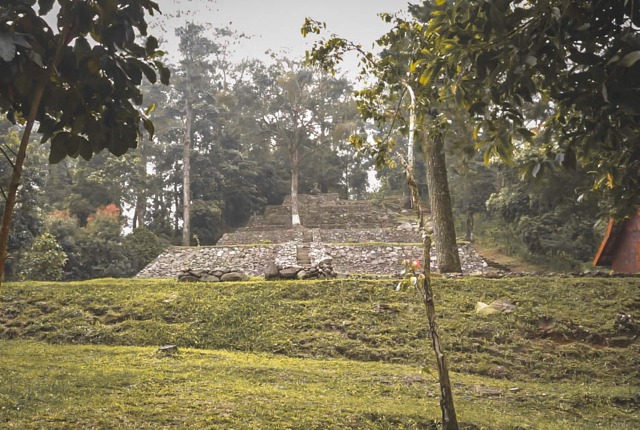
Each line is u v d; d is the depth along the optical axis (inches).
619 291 518.3
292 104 1734.7
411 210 2001.7
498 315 480.1
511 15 187.5
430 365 406.3
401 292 534.0
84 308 520.4
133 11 155.2
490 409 297.7
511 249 1427.2
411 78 282.8
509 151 228.1
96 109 163.8
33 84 152.3
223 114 1966.0
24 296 546.9
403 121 289.4
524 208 1231.5
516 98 211.9
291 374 347.3
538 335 454.0
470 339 446.3
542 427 267.3
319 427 237.6
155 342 453.4
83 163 1748.3
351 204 1978.3
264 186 2127.2
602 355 419.8
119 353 398.6
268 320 486.6
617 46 165.9
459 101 229.1
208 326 478.3
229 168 1907.0
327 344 444.5
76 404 247.6
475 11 196.4
